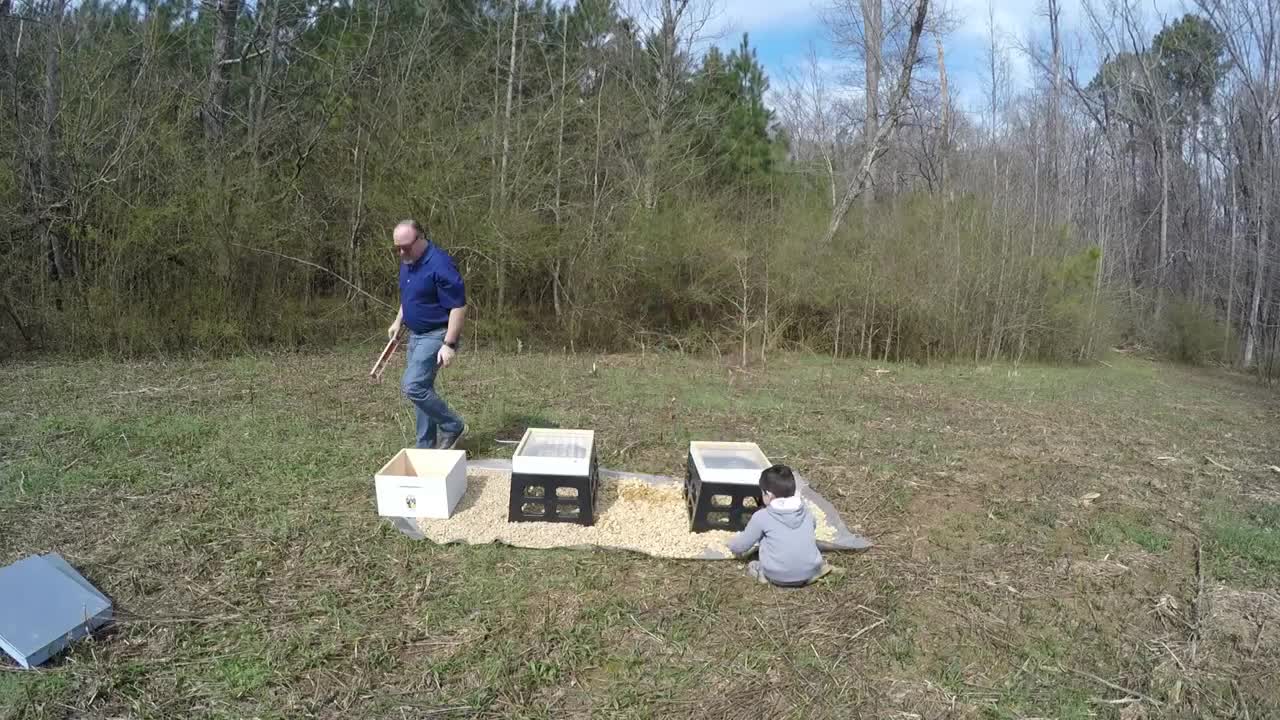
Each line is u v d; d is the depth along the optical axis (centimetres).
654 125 1395
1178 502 569
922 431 750
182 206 980
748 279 1270
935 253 1295
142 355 965
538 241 1212
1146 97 1994
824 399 891
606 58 1441
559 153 1280
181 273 1016
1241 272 1568
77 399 711
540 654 327
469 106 1246
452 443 571
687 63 1606
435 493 459
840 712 300
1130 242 1973
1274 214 1395
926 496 550
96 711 280
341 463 554
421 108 1188
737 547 407
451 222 1148
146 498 474
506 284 1230
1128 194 2075
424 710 290
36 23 1002
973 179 1594
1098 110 2147
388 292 1173
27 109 962
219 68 1179
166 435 598
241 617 346
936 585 410
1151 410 944
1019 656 346
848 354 1298
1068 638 362
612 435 673
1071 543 480
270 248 1058
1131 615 388
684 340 1266
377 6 1216
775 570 392
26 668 300
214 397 743
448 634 342
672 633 348
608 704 298
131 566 386
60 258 981
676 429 706
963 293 1293
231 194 1026
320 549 415
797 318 1311
